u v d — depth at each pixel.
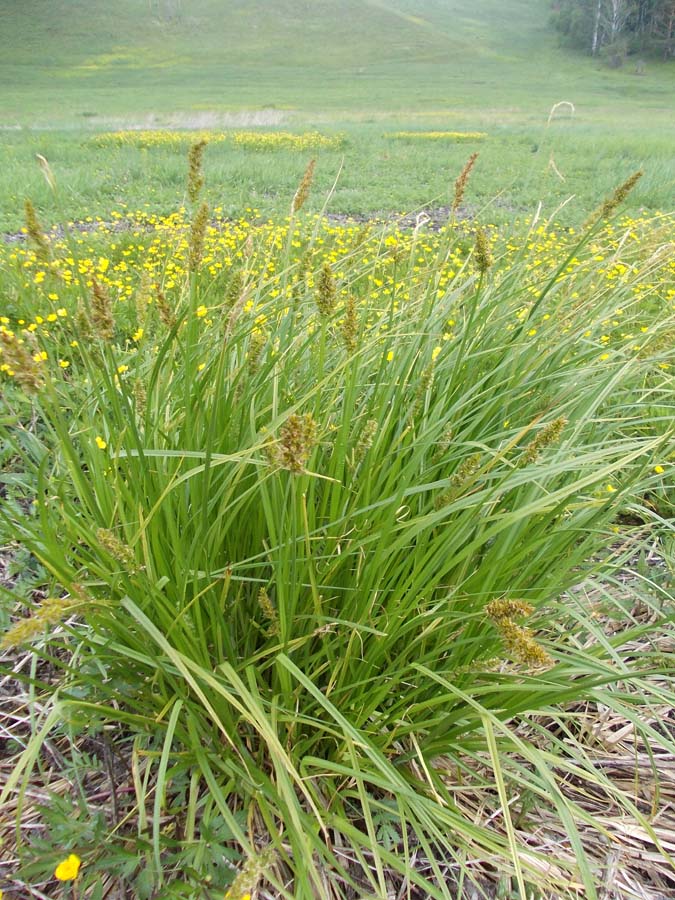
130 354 0.90
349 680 0.67
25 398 1.17
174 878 0.59
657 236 1.02
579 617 0.69
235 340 0.72
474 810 0.68
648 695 0.78
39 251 0.59
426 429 0.74
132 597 0.62
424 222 0.97
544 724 0.79
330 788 0.64
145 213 3.17
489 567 0.65
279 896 0.60
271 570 0.71
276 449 0.52
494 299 0.92
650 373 1.22
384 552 0.61
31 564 0.89
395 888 0.63
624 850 0.66
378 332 0.86
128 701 0.63
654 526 1.06
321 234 2.29
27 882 0.59
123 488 0.64
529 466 0.71
